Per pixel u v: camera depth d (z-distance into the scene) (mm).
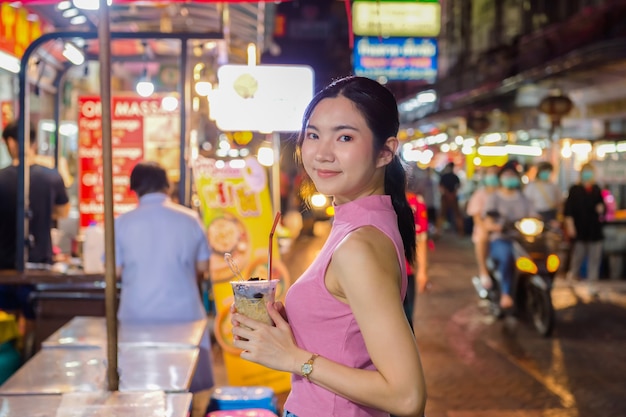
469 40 32188
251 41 9930
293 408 2328
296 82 6184
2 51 8188
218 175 6711
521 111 19875
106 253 3479
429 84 29922
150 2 6270
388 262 2168
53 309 6285
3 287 6367
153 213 5363
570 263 13453
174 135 9258
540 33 19203
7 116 9188
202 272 5539
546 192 12789
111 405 3240
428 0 22406
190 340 4469
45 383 3568
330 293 2217
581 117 17594
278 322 2271
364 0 22406
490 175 10281
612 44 11586
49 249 7184
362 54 23656
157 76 10992
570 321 10039
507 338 9062
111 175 3500
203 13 8273
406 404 2037
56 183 7230
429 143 28906
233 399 4609
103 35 3389
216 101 6180
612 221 13391
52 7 7285
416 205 7777
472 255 17453
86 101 9102
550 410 6445
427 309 10898
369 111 2266
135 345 4336
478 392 6934
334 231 2312
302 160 2387
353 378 2117
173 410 3203
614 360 8047
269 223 6754
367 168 2283
